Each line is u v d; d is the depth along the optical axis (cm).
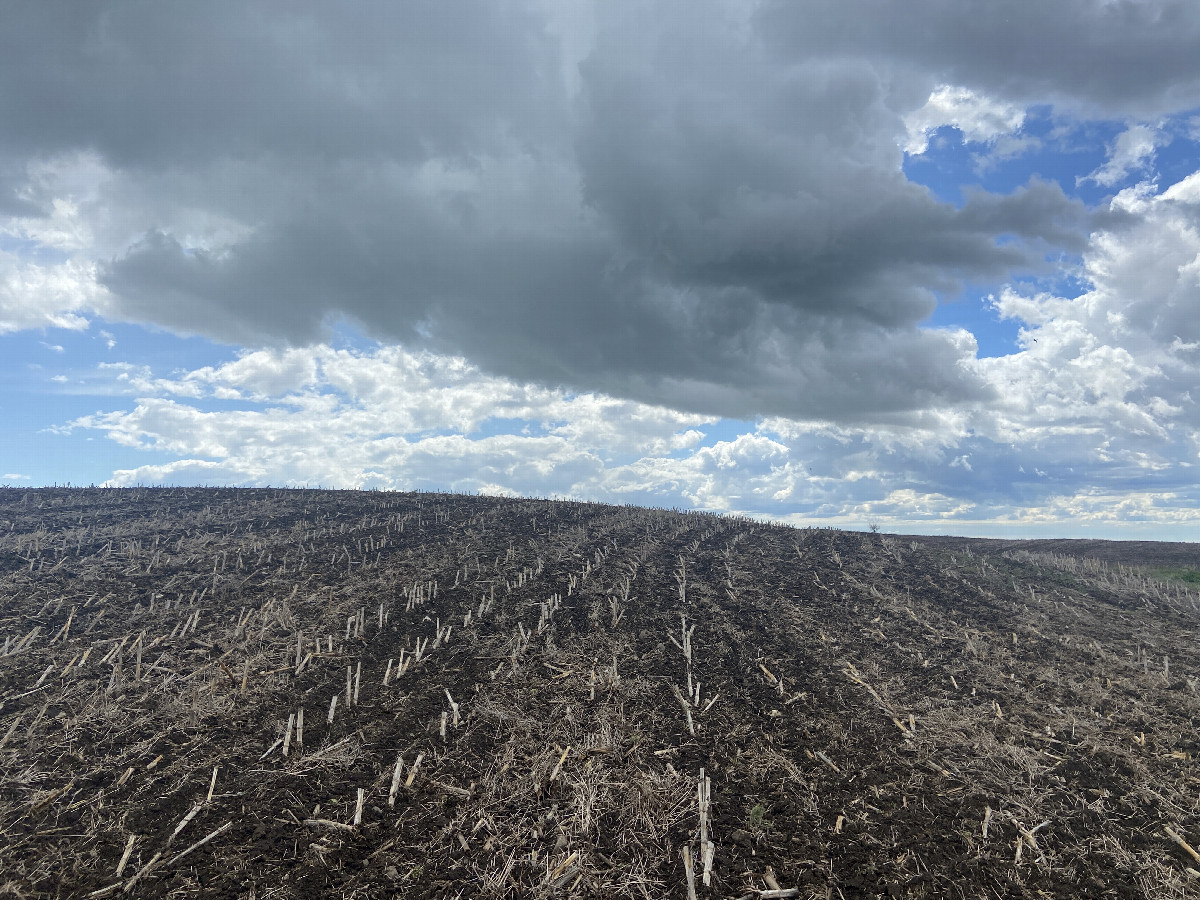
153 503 2106
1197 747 910
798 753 897
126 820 708
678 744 907
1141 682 1127
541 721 951
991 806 781
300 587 1445
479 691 1028
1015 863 686
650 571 1697
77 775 783
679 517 2372
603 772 830
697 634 1302
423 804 761
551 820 742
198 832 695
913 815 766
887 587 1655
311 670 1074
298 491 2464
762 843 716
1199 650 1291
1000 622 1434
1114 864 684
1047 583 1781
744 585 1623
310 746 862
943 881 662
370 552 1730
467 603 1404
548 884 648
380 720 935
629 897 642
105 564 1505
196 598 1352
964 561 1945
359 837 704
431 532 1953
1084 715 1009
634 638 1266
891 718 991
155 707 943
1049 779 834
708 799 766
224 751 845
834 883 659
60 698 950
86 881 622
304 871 652
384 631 1245
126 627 1203
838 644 1285
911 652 1256
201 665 1076
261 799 754
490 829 725
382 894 632
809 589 1616
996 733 953
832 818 760
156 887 619
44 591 1327
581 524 2166
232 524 1914
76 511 1948
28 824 696
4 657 1057
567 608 1402
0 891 603
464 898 632
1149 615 1542
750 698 1052
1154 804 783
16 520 1794
